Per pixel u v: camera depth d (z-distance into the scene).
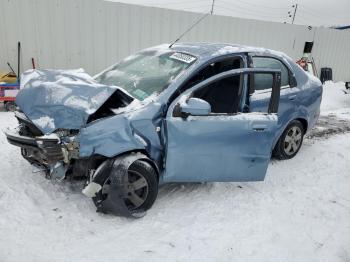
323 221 3.63
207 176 3.66
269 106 3.90
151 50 4.66
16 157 4.61
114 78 4.30
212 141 3.54
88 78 3.75
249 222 3.49
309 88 5.27
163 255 2.88
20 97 3.40
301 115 5.17
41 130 3.14
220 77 3.66
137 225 3.28
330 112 9.46
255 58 4.45
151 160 3.38
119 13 8.27
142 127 3.30
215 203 3.81
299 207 3.89
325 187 4.49
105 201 3.25
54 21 7.69
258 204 3.88
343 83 13.16
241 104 4.07
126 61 4.73
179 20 9.12
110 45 8.40
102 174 3.24
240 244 3.11
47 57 7.87
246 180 3.90
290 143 5.27
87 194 3.19
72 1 7.73
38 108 3.22
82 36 8.05
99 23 8.12
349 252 3.13
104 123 3.17
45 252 2.79
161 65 4.08
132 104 3.40
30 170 4.21
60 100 3.17
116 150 3.17
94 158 3.31
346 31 12.99
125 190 3.23
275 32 11.18
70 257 2.76
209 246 3.05
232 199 3.94
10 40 7.44
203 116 3.50
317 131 7.24
